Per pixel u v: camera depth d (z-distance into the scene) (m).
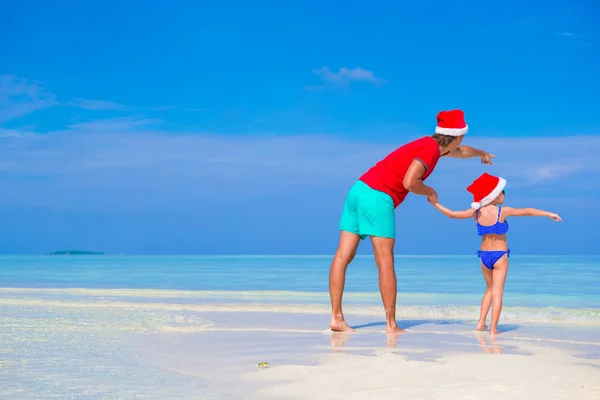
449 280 14.56
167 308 7.76
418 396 3.01
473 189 6.08
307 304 8.36
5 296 9.68
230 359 4.22
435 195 6.10
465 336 5.32
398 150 5.89
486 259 5.78
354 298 9.43
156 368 3.93
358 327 6.07
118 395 3.20
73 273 19.58
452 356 4.13
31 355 4.42
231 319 6.63
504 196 6.01
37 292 10.60
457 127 6.01
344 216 6.00
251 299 9.26
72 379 3.60
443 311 7.51
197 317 6.82
